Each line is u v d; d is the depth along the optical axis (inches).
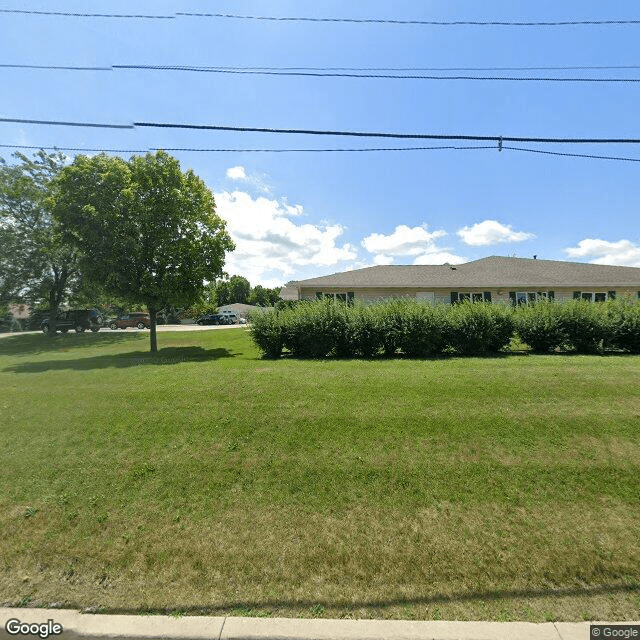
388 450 164.7
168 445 171.6
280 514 125.4
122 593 94.9
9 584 98.3
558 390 235.6
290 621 84.9
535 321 436.1
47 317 1176.8
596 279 923.4
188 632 82.9
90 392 247.9
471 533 114.5
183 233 542.0
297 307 451.5
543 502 129.6
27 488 141.0
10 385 284.2
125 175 498.9
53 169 894.4
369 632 81.6
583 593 92.8
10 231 856.9
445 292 921.5
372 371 300.4
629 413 199.0
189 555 107.3
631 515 122.6
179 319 1836.9
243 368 327.6
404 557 105.0
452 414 198.7
